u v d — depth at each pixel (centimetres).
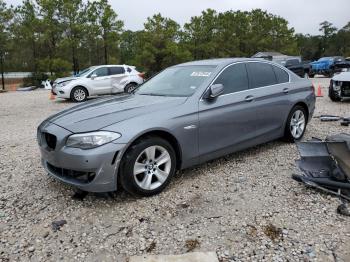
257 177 461
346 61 2961
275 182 443
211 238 323
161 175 414
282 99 568
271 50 5012
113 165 371
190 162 445
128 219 361
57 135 385
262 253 299
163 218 361
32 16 3269
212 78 476
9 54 3347
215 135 464
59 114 443
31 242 325
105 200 402
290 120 592
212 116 455
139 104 436
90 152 364
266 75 559
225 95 481
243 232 331
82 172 378
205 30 4188
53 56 3416
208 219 357
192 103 442
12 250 313
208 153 462
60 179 395
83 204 395
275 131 568
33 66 3581
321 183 406
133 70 1628
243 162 520
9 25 3212
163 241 321
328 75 2969
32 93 2119
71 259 300
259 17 5047
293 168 490
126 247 314
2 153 613
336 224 339
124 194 415
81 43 3444
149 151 397
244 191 419
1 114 1129
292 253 297
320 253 296
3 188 447
